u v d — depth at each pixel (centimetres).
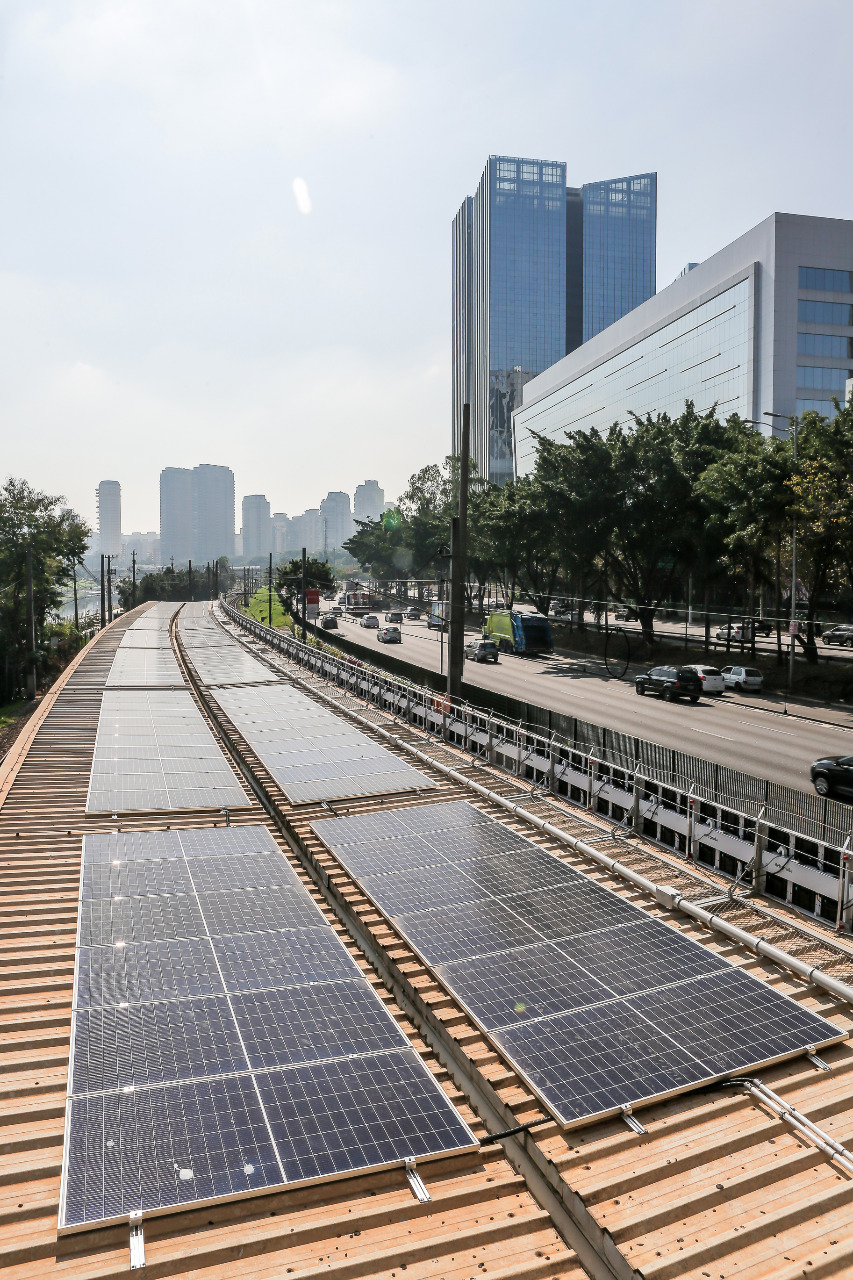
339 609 12544
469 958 984
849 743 3572
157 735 2375
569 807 1728
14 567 6316
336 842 1401
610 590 8981
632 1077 775
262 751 2144
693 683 4741
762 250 8706
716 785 1878
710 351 9775
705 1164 718
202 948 1005
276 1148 671
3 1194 678
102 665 4153
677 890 1273
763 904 1268
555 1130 738
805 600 7319
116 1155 652
